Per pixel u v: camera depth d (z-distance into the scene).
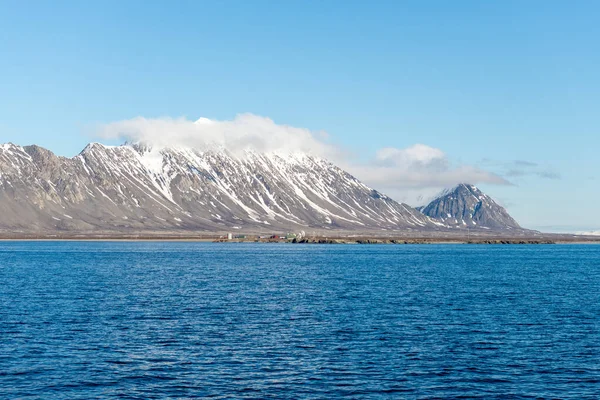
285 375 55.31
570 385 53.16
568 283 141.00
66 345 65.88
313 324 79.94
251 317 85.75
